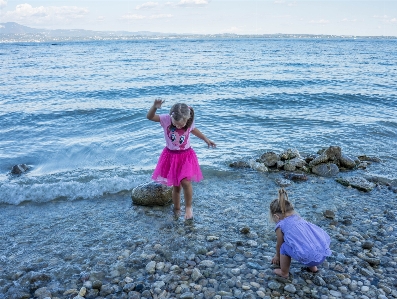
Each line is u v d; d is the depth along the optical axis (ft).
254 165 24.44
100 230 16.12
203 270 12.79
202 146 29.30
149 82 68.18
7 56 158.10
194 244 14.69
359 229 16.06
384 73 90.02
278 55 172.35
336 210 18.03
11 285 12.10
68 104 45.06
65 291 11.78
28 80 70.28
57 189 20.38
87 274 12.64
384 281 12.23
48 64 111.86
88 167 24.49
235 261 13.47
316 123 36.68
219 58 148.05
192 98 51.06
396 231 15.87
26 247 14.69
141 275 12.64
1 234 15.79
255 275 12.56
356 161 25.32
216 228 16.17
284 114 40.60
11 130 33.24
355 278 12.41
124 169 24.00
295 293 11.58
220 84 65.51
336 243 14.76
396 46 338.34
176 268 12.94
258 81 70.03
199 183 21.93
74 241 15.15
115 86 61.93
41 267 13.24
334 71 94.22
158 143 29.53
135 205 18.93
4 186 20.48
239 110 42.83
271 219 13.29
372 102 48.21
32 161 25.77
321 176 23.35
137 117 37.55
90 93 54.54
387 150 28.73
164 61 128.57
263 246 14.60
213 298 11.30
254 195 20.13
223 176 23.11
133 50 226.17
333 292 11.64
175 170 16.29
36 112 39.42
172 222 16.83
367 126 35.24
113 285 12.08
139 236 15.51
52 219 17.29
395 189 20.72
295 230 12.26
